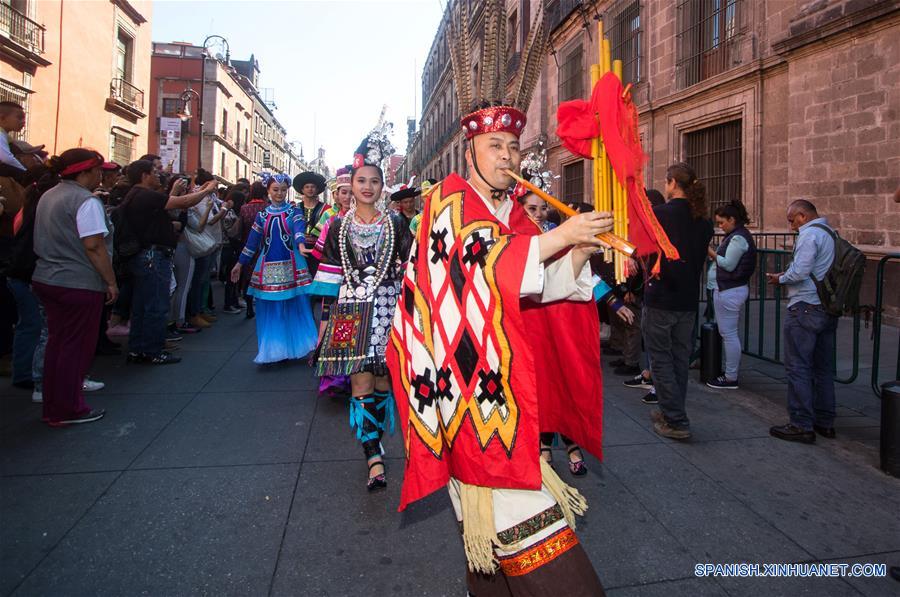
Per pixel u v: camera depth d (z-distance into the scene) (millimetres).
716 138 11797
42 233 3818
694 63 12234
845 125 8508
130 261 5555
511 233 1599
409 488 1690
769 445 3891
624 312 3340
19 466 3330
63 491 3045
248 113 46188
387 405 3447
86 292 3895
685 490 3229
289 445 3754
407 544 2643
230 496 3047
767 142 10258
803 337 3922
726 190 11523
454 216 1624
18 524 2709
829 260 3814
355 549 2596
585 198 16188
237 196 10711
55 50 17703
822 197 8914
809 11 8938
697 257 3914
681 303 3865
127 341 6816
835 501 3115
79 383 4023
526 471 1487
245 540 2639
